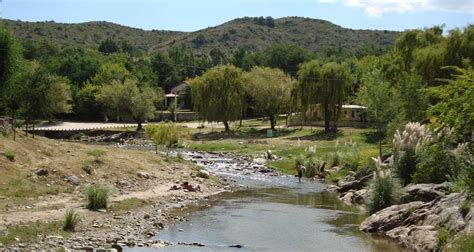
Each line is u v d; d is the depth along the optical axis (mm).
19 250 17016
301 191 36969
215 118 84938
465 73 17766
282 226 24328
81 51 177250
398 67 67688
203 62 180375
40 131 84688
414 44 67625
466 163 18469
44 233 19266
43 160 31328
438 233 19141
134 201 27844
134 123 109750
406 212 22812
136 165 36969
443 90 17984
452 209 20172
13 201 23969
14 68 45094
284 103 84000
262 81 85312
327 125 77188
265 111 84812
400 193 25578
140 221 23656
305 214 27609
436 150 19859
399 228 22094
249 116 112312
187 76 170250
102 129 90000
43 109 44156
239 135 81438
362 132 74188
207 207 29266
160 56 179500
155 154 44750
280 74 90812
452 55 55281
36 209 23031
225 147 67938
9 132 34062
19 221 20406
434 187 24766
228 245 20359
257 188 38281
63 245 18125
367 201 26734
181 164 42812
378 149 48406
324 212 28250
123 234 20844
